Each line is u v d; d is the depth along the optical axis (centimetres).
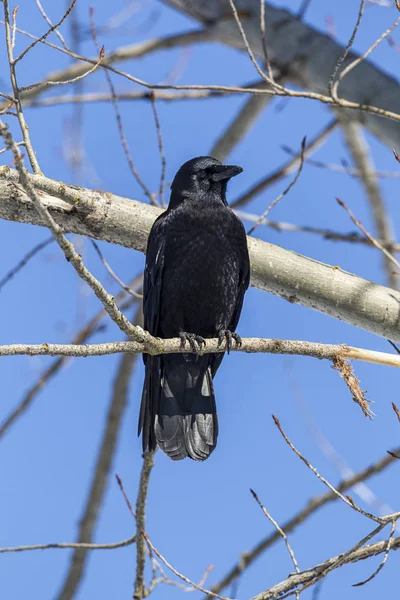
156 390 1065
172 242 1107
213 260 1112
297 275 1070
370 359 943
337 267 1075
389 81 1157
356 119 1170
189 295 1120
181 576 898
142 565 1029
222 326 1141
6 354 749
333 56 1191
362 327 1066
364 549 862
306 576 859
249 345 926
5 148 890
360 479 1235
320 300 1066
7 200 984
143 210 1074
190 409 1076
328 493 1229
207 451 1063
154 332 1141
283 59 1241
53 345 769
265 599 859
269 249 1091
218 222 1118
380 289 1062
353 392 943
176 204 1170
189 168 1176
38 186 989
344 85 1173
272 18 1266
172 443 1062
